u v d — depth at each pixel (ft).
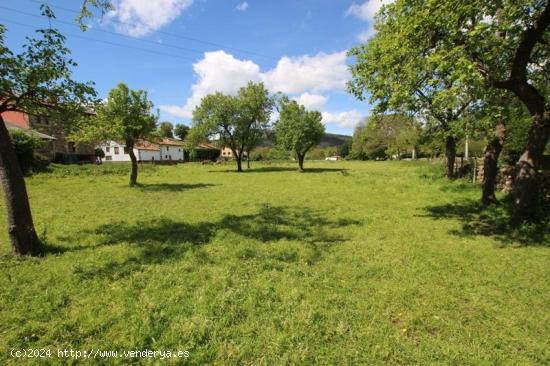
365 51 34.58
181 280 15.10
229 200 40.91
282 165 153.99
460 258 18.71
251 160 209.46
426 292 14.32
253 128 110.63
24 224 18.17
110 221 27.86
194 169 117.29
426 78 23.85
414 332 11.31
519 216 24.88
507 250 20.08
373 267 17.24
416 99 25.39
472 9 19.54
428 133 55.62
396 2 26.76
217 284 14.64
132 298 13.23
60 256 18.42
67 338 10.65
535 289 14.60
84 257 18.26
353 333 11.12
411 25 22.84
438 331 11.41
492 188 34.37
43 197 42.37
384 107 29.30
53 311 12.26
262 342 10.55
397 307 12.99
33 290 13.91
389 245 21.43
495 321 12.03
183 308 12.48
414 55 24.02
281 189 53.11
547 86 27.78
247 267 16.96
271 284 14.83
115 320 11.69
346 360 9.78
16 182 17.85
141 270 16.46
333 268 17.15
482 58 21.76
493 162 34.04
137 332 10.88
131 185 56.75
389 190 49.78
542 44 24.62
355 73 34.45
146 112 53.06
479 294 14.14
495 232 24.22
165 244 20.76
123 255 18.53
